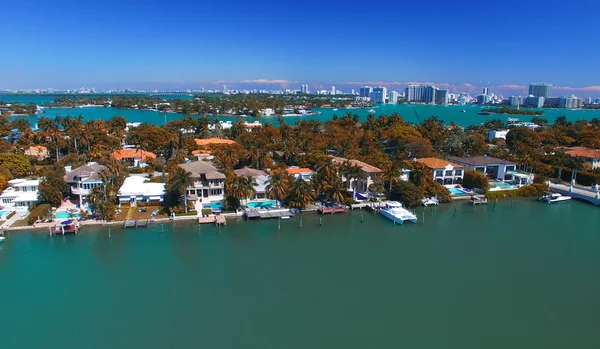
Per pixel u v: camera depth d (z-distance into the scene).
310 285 63.84
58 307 57.09
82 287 62.19
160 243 78.62
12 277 64.94
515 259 74.81
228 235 83.19
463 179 122.69
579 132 199.75
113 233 82.44
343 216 96.12
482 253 77.25
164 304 58.16
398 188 105.00
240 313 56.22
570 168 130.12
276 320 54.75
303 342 50.44
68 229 80.88
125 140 182.25
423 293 62.19
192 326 53.28
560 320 55.88
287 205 98.88
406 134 175.00
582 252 78.25
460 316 56.47
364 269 69.69
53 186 92.88
